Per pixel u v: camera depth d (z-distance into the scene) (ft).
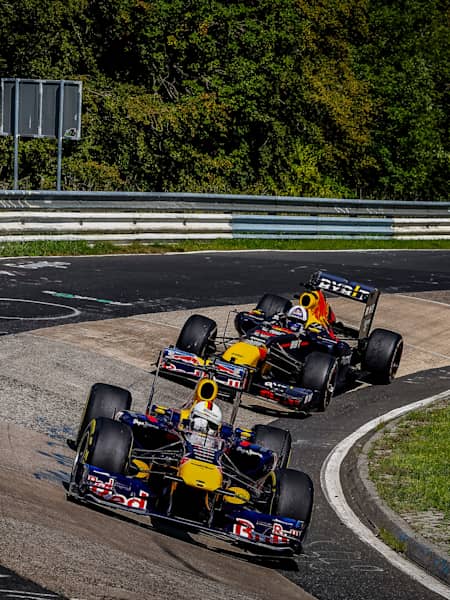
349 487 100.07
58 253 210.79
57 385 115.34
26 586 49.88
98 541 63.00
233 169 361.30
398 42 476.54
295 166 388.16
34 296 164.55
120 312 160.25
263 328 126.31
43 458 87.40
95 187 312.50
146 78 358.64
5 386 109.40
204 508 78.69
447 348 177.27
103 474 73.36
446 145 491.31
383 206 293.23
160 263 214.07
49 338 135.23
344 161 427.33
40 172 312.71
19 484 72.79
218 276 205.87
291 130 393.29
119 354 135.44
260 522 74.49
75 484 75.61
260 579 68.39
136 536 69.46
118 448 75.10
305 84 383.65
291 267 228.02
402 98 447.83
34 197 211.41
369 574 75.36
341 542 83.15
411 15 484.74
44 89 238.68
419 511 90.17
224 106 343.26
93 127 326.24
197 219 245.86
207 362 114.93
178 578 59.88
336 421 126.82
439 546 80.69
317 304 135.44
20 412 101.86
